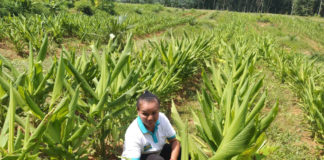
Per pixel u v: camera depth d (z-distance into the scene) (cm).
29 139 167
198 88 605
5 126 192
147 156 197
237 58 535
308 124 443
